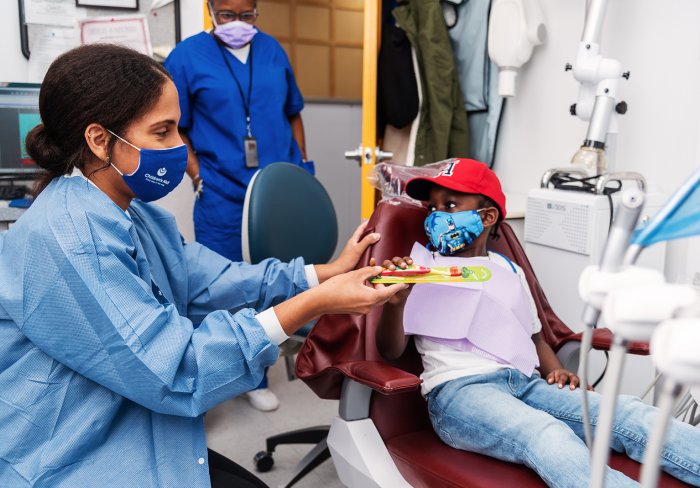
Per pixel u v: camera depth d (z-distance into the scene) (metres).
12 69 2.46
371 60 2.53
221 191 2.30
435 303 1.39
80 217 0.94
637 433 1.17
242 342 0.98
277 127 2.36
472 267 1.15
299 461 1.85
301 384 2.58
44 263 0.92
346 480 1.32
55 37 2.48
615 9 2.16
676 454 1.12
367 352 1.36
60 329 0.92
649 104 2.09
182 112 2.29
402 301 1.27
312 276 1.37
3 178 2.03
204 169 2.33
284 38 3.80
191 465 1.02
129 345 0.91
